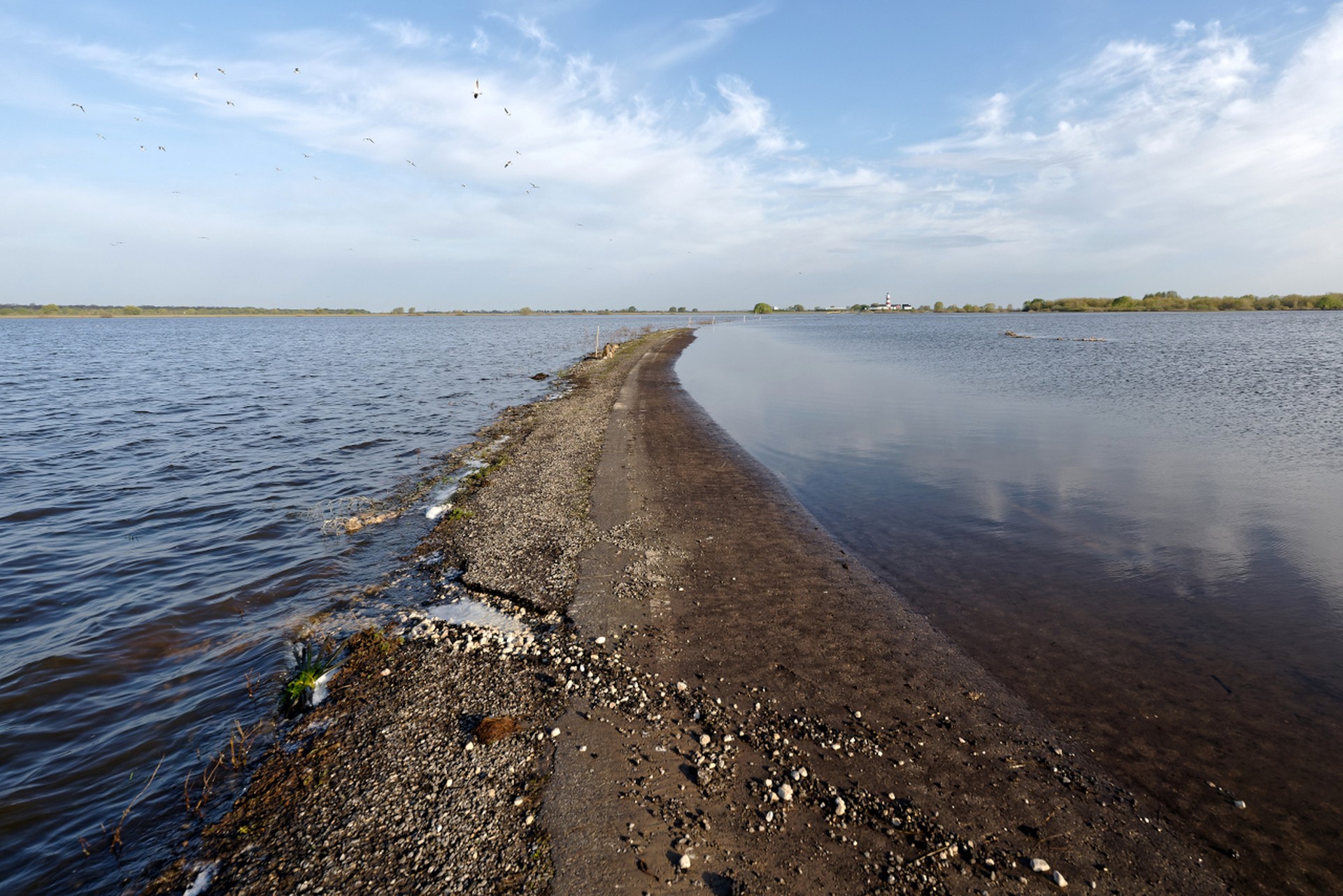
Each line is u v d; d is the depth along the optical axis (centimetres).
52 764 570
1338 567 934
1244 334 6725
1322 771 529
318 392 3034
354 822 495
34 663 733
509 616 836
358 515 1252
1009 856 455
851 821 486
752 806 502
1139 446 1731
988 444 1789
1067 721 598
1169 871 442
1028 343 6034
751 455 1703
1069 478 1427
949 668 689
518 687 669
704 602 858
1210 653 710
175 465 1641
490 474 1527
